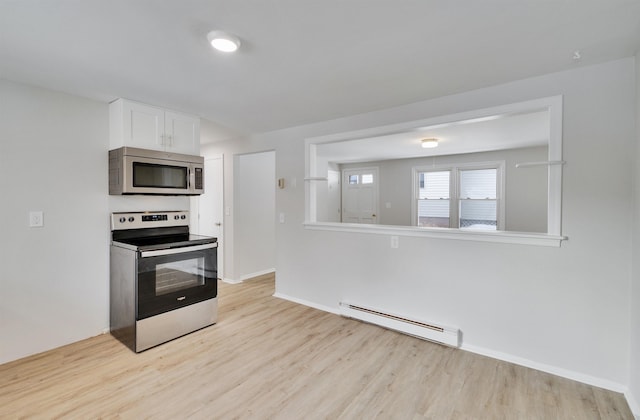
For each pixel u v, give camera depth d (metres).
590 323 2.18
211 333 2.97
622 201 2.05
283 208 3.99
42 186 2.55
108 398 2.00
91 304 2.84
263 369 2.35
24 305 2.47
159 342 2.71
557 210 2.25
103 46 1.85
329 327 3.12
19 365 2.36
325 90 2.58
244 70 2.19
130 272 2.64
